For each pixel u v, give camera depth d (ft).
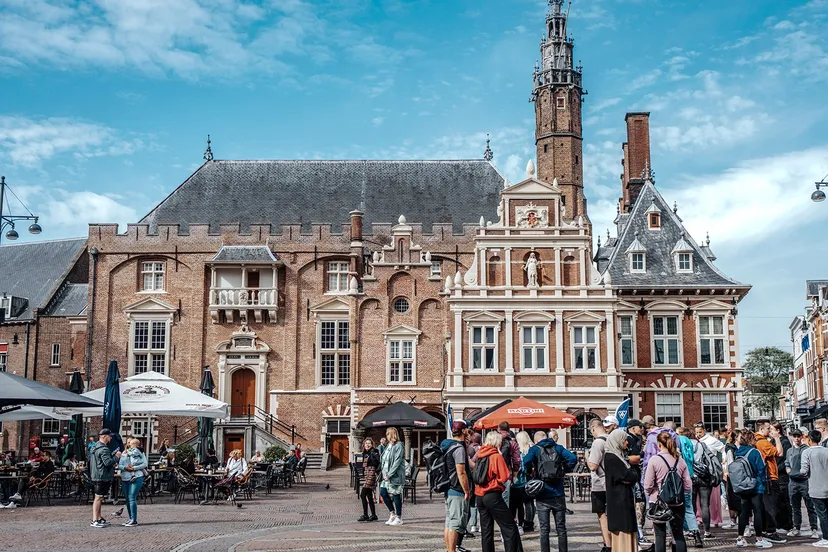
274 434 175.63
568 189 196.03
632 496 47.03
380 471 78.48
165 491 105.50
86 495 97.14
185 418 177.27
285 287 181.88
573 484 89.97
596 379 143.74
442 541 60.80
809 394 257.96
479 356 144.87
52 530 65.92
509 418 92.48
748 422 188.03
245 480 94.99
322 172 201.77
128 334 181.06
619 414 124.06
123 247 183.32
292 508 88.53
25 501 91.97
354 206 194.80
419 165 202.80
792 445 68.59
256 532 66.13
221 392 178.40
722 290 155.53
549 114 199.21
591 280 147.02
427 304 173.27
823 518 56.18
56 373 191.01
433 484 50.62
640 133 184.85
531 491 51.08
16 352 192.75
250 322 181.06
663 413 153.79
